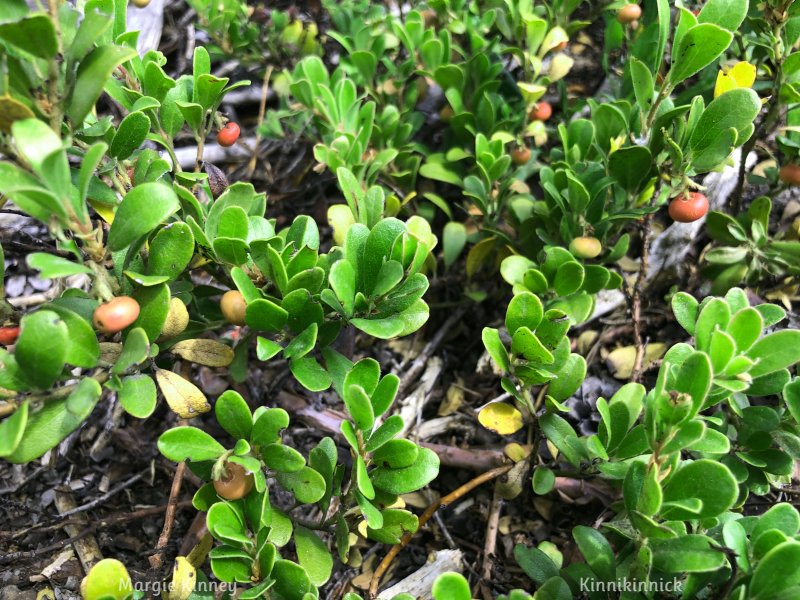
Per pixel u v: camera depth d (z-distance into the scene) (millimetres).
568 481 198
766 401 207
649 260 246
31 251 216
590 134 214
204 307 195
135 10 304
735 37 233
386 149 245
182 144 311
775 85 200
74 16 146
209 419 223
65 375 141
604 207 211
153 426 226
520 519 205
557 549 194
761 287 233
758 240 212
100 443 225
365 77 260
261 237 165
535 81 251
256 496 143
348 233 152
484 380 241
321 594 192
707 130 169
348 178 182
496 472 187
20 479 217
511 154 241
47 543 201
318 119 247
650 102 185
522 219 225
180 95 180
